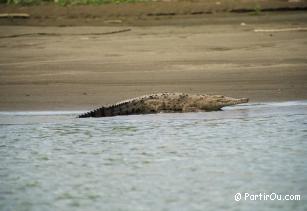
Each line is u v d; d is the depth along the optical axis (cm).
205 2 11512
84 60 7256
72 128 4550
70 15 11181
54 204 3055
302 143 4050
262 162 3650
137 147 4019
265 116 4784
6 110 5181
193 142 4106
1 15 11169
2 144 4153
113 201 3070
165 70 6531
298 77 6025
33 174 3528
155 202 3041
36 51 7988
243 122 4625
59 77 6331
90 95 5597
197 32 9425
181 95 5066
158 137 4238
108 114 4912
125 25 10481
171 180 3366
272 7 11262
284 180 3319
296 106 5081
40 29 10112
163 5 11412
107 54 7631
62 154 3906
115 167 3619
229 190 3188
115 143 4122
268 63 6738
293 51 7438
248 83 5859
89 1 11675
